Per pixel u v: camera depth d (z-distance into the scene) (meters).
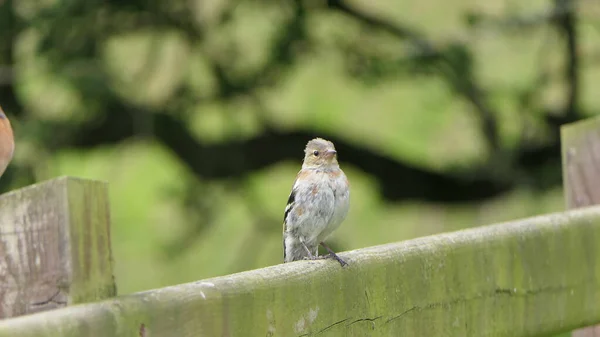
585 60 14.30
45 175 12.09
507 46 14.13
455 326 4.39
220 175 14.16
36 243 2.81
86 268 2.84
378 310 4.07
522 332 4.68
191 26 12.79
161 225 19.22
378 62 13.12
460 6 14.12
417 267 4.24
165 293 3.08
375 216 19.27
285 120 17.70
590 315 5.05
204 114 14.45
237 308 3.35
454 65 12.95
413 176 15.44
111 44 12.80
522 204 14.56
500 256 4.59
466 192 15.31
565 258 4.91
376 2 14.24
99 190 2.88
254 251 15.52
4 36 11.81
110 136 13.09
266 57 12.98
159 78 13.10
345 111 18.06
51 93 12.09
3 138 4.05
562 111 13.83
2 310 2.85
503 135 14.09
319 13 13.40
